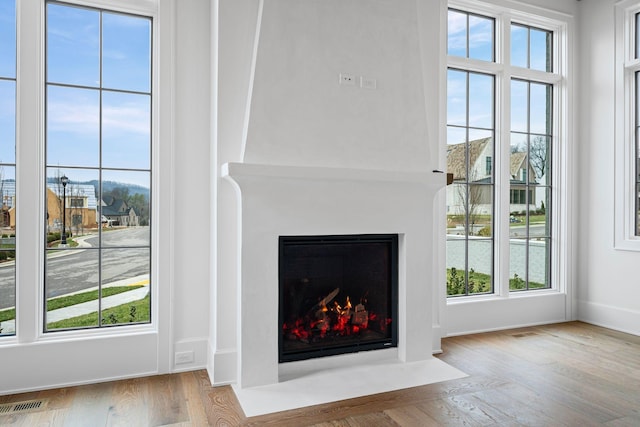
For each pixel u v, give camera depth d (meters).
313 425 2.22
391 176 2.91
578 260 4.40
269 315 2.72
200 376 2.87
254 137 2.63
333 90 2.83
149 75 3.02
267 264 2.72
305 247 2.93
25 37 2.65
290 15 2.72
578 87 4.39
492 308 4.00
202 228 3.00
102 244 2.92
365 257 3.12
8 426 2.19
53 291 2.81
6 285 2.71
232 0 2.76
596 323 4.23
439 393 2.60
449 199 3.89
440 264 3.61
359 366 3.03
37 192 2.69
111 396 2.55
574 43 4.36
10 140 2.70
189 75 2.96
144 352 2.87
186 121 2.96
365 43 2.92
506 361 3.17
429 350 3.19
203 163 3.00
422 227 3.17
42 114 2.74
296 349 2.91
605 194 4.16
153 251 2.98
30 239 2.66
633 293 3.92
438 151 3.44
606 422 2.24
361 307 3.11
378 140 2.95
